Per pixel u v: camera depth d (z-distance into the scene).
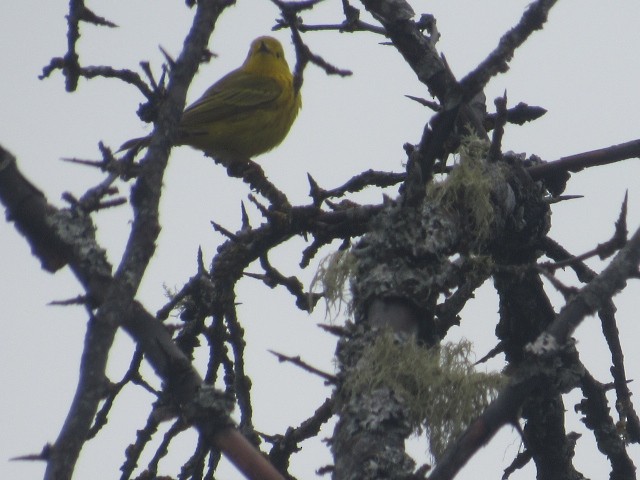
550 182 9.09
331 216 8.14
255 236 8.12
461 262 7.47
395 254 6.72
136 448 7.03
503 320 8.63
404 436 5.96
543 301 8.44
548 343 5.74
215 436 5.18
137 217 4.70
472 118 8.84
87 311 5.20
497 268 7.25
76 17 6.12
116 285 4.48
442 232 6.95
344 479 5.77
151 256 4.64
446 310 7.58
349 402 6.08
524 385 5.63
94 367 4.26
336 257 7.20
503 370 7.86
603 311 7.95
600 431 8.36
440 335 7.62
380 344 6.27
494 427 5.50
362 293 6.66
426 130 6.41
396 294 6.53
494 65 6.07
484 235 7.55
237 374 7.93
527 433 8.43
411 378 6.27
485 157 8.19
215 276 8.09
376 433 5.90
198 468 7.42
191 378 5.30
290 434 7.58
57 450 4.04
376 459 5.75
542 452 8.44
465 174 7.54
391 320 6.45
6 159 5.26
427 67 8.94
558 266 6.61
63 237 5.26
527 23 6.03
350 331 6.48
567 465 8.43
